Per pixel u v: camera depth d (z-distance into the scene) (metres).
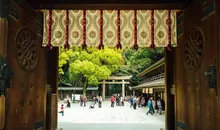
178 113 7.87
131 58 44.06
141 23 7.39
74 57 40.88
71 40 7.37
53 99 10.88
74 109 32.69
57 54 10.98
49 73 10.89
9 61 5.51
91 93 58.53
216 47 5.19
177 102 8.00
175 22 7.42
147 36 7.36
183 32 7.25
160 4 7.01
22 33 6.22
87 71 39.09
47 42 7.40
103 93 54.19
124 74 54.62
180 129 7.62
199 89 6.19
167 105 9.61
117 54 41.00
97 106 38.72
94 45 7.33
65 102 43.50
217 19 5.14
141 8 7.18
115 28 7.37
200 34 6.12
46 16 7.48
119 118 20.89
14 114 5.71
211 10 5.46
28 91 6.55
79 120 19.31
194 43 6.48
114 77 53.16
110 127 14.92
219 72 5.04
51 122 10.41
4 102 5.09
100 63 40.75
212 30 5.42
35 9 7.06
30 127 6.64
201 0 6.02
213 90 5.36
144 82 40.16
